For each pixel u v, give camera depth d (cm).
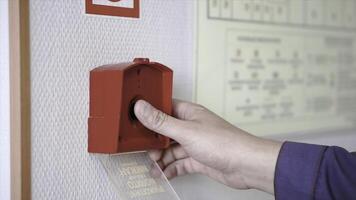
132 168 51
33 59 46
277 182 50
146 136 49
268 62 70
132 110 48
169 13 57
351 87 85
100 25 51
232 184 55
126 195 49
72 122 49
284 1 71
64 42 48
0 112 48
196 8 59
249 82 67
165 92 50
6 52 47
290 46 73
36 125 46
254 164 51
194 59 59
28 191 46
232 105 65
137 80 48
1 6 47
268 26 69
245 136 52
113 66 47
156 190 51
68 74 48
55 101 47
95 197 51
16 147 46
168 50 57
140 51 54
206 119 52
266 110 70
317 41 78
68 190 49
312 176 49
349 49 84
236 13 64
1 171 49
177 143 56
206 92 61
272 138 71
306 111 77
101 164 51
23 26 44
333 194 48
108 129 46
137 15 54
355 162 50
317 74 78
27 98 45
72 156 49
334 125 82
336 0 81
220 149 51
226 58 63
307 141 77
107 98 46
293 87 74
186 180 59
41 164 47
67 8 48
